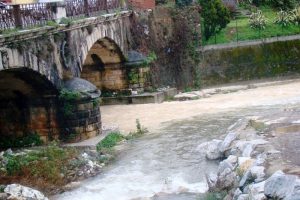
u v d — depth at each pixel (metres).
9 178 20.62
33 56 23.52
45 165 21.66
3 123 27.28
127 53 40.41
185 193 18.05
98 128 27.92
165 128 29.25
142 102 39.03
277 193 13.35
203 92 41.12
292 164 15.50
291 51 45.16
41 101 26.80
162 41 42.94
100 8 34.62
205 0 44.78
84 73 40.84
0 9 21.22
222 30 46.09
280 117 24.41
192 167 21.16
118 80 40.50
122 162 23.19
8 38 20.67
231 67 44.41
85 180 21.03
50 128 27.05
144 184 19.80
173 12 43.66
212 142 22.52
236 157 18.22
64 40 27.03
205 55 44.25
